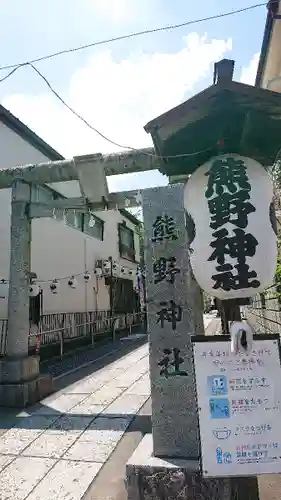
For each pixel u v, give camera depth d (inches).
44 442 219.8
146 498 142.5
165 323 169.8
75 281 610.9
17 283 314.2
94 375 407.2
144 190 187.5
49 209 311.4
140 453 159.3
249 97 119.5
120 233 932.6
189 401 158.6
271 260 123.0
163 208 183.6
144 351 565.0
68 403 301.0
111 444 214.1
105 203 297.4
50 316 541.3
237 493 137.8
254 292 122.9
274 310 316.8
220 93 119.7
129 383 362.9
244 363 124.6
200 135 137.6
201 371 125.0
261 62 342.6
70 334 595.2
